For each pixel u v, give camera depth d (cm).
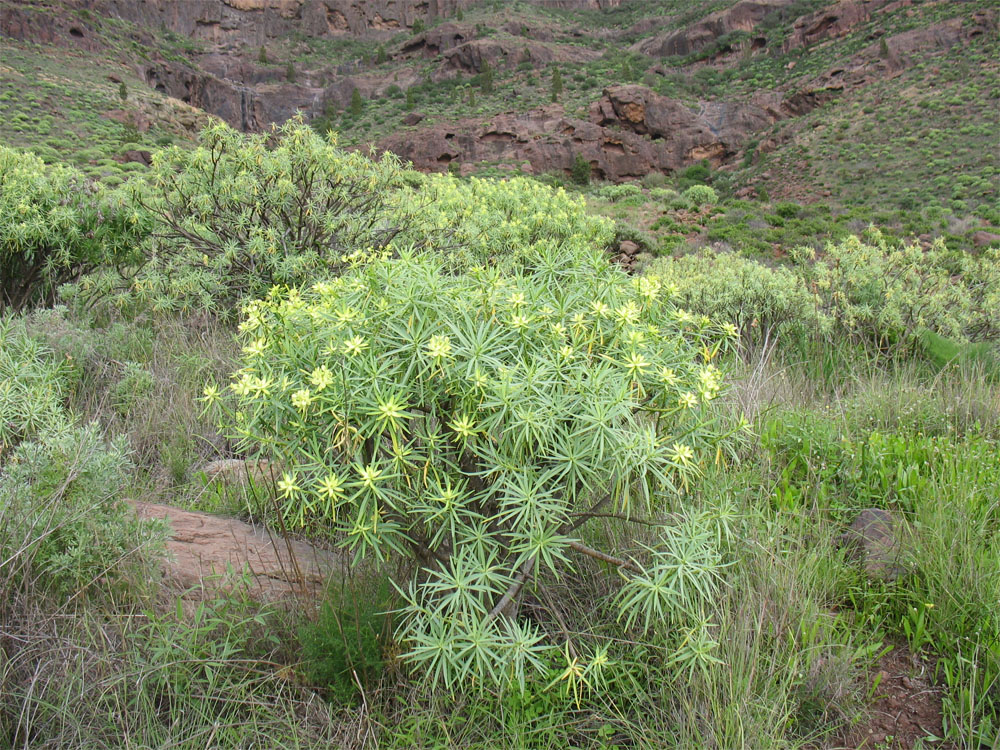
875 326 591
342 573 229
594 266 232
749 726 183
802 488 312
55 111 5059
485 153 6031
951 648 226
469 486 208
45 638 194
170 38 10381
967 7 6375
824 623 228
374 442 194
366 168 629
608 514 201
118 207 561
